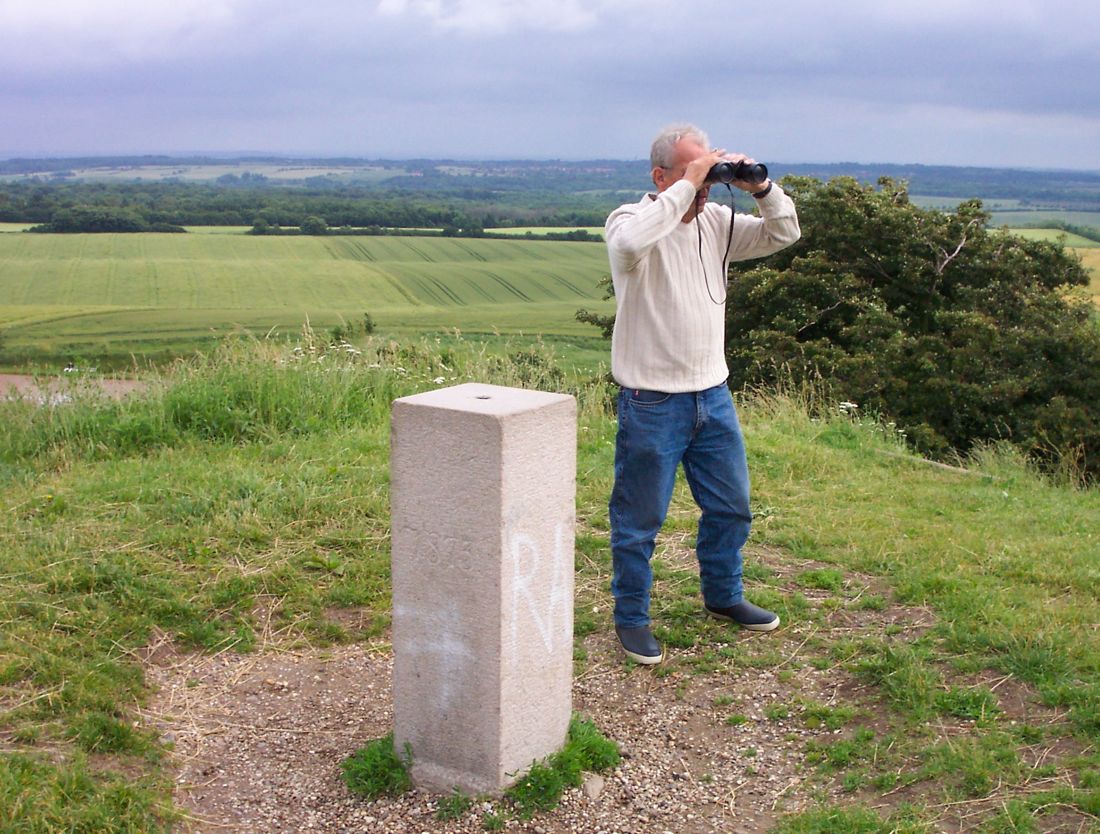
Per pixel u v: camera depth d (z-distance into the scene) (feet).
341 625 14.62
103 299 186.09
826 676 12.65
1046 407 46.93
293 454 22.71
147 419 24.34
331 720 12.06
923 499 21.56
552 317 159.33
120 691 12.30
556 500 9.86
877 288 57.57
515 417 9.09
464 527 9.43
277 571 15.89
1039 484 25.23
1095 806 9.22
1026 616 13.71
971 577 15.65
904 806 9.67
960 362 48.19
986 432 47.70
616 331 12.30
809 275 55.52
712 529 13.64
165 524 17.81
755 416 30.17
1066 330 48.44
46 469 22.03
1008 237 58.59
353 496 19.29
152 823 9.68
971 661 12.37
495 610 9.44
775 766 10.84
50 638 13.26
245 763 11.12
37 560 15.78
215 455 22.93
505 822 9.69
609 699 12.39
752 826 9.77
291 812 10.14
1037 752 10.36
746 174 11.94
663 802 10.20
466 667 9.78
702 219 12.49
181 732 11.72
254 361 28.66
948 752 10.41
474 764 10.00
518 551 9.47
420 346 33.09
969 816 9.41
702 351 12.21
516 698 9.84
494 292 201.36
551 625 10.14
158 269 220.02
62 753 10.66
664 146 11.93
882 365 48.78
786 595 15.30
